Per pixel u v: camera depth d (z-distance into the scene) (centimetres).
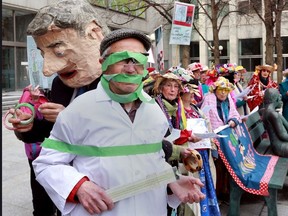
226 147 347
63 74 240
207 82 643
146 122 161
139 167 155
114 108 155
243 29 2803
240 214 378
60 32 229
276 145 422
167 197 178
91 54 237
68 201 150
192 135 231
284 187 455
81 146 155
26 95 241
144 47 162
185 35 610
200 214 297
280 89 646
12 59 1825
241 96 505
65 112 157
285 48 2681
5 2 1692
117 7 1878
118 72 152
